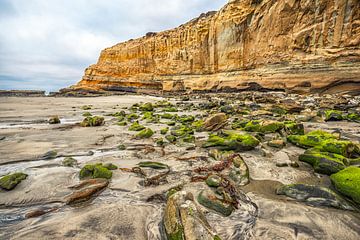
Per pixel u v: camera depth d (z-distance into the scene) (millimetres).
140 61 68000
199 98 38312
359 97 22969
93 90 70500
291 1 30953
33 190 5137
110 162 7145
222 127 12141
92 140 10273
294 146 8578
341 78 25234
